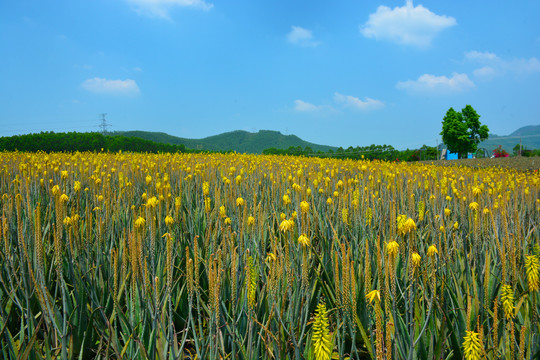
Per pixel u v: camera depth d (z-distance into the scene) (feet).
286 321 8.32
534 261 6.32
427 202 16.83
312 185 20.56
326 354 5.16
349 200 14.69
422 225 15.30
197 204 18.03
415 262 6.32
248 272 6.79
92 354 9.17
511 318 6.67
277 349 7.35
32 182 17.53
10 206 10.46
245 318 8.39
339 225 14.07
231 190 14.97
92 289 9.03
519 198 21.74
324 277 11.77
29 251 9.82
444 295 9.78
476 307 8.55
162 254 10.03
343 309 6.70
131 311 7.96
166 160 39.81
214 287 6.47
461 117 153.07
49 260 10.92
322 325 5.18
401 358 6.80
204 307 8.61
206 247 11.58
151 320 8.06
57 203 7.70
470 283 10.10
